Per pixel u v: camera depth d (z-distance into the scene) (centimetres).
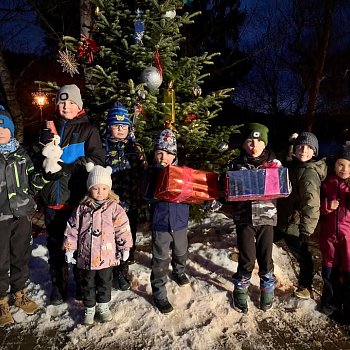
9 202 316
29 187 329
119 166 366
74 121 341
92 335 313
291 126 1838
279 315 343
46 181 320
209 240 489
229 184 310
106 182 316
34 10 1011
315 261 457
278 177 308
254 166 321
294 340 313
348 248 332
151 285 340
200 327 320
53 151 317
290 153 404
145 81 429
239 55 1591
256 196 308
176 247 350
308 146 341
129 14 452
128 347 301
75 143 336
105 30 455
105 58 461
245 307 338
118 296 359
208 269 405
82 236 314
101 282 320
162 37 447
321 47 1241
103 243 312
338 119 1741
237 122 1883
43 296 363
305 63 1639
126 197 370
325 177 354
